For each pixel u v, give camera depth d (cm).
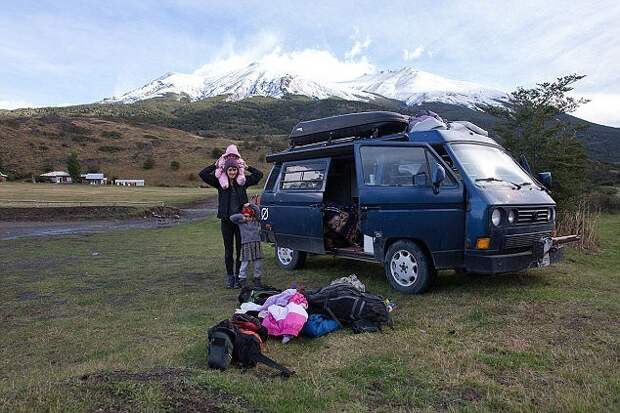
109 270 1101
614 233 1652
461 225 668
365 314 538
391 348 474
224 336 430
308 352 474
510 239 660
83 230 2395
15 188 7050
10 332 626
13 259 1319
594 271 913
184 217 3481
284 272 958
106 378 380
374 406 361
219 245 1612
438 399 372
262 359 426
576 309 596
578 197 1402
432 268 702
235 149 836
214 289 845
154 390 355
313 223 866
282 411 346
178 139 15950
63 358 527
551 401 363
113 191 6756
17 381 434
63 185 9194
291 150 960
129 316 680
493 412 352
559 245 740
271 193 981
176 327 604
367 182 762
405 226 709
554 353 455
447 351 465
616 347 471
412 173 720
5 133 13612
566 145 1391
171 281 939
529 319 561
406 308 632
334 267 976
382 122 803
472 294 687
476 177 681
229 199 832
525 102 1462
